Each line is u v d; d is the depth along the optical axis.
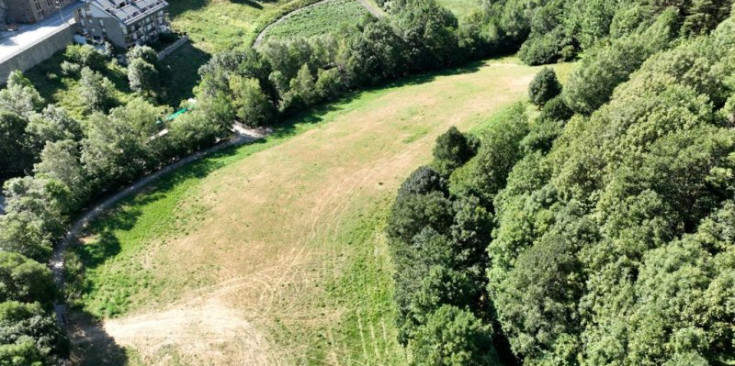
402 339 56.97
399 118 106.75
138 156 91.50
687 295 37.66
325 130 106.00
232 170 94.50
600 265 44.91
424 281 53.81
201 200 86.56
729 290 36.34
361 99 118.06
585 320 44.62
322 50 122.00
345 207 83.44
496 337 53.84
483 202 65.38
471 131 94.19
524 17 136.62
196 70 137.38
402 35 128.75
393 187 86.69
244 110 107.12
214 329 63.31
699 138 46.31
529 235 52.72
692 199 46.78
